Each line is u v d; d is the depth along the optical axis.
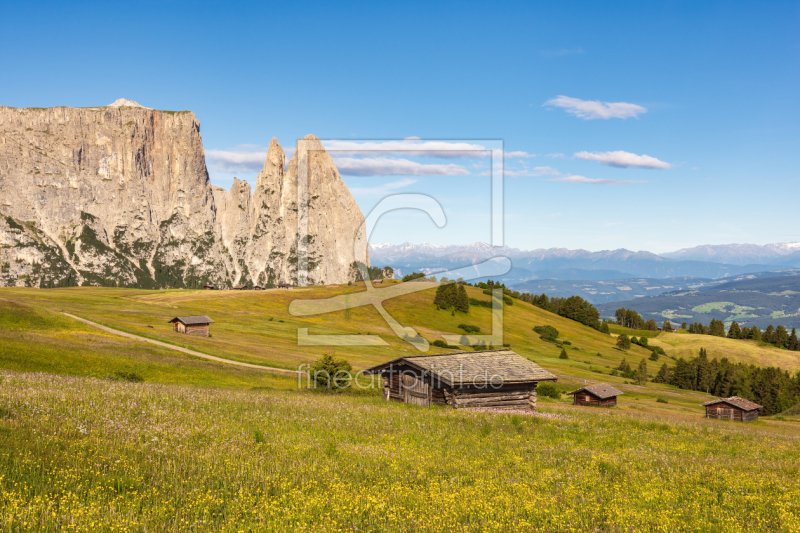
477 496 8.63
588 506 8.51
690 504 9.14
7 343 42.88
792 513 8.65
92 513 6.55
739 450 18.12
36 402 13.62
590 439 17.55
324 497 8.05
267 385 46.16
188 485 8.45
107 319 84.44
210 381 44.97
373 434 15.55
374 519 7.28
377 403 26.92
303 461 10.86
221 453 10.93
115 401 16.23
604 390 65.19
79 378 25.94
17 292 136.12
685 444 18.23
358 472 10.20
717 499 9.84
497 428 18.31
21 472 7.97
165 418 14.55
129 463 9.33
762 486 10.94
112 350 50.97
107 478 8.29
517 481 10.26
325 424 16.66
